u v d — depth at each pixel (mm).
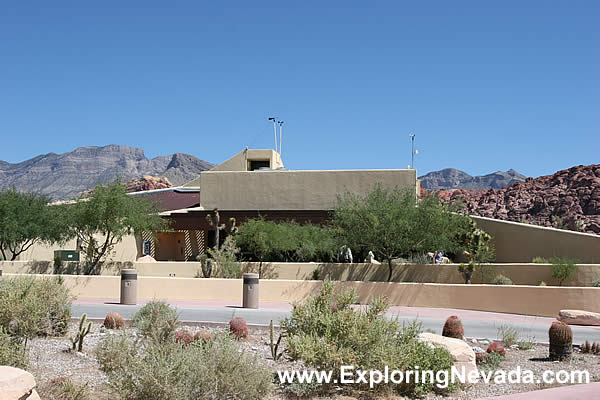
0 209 34406
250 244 32719
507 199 119875
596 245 31938
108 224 32156
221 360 8070
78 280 26188
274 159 50500
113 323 15398
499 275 29109
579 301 21938
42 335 13641
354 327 9766
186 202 44875
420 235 27953
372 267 30688
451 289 24344
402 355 9734
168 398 7500
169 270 32906
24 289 12500
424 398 9797
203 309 21875
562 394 9797
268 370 8742
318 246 33312
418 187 42688
